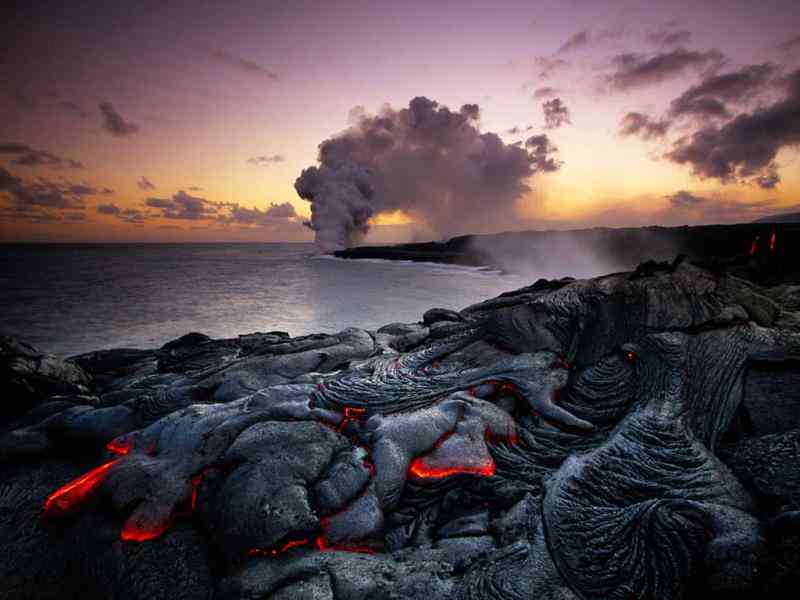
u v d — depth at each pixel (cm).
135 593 352
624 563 297
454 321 870
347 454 436
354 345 764
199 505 418
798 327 576
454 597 297
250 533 357
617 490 360
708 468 365
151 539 393
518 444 480
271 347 777
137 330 1677
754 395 468
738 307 591
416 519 409
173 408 586
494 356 634
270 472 396
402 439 448
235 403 530
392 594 304
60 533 420
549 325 629
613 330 590
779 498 329
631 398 497
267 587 320
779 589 255
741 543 278
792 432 392
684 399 454
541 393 518
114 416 574
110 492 417
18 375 748
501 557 326
